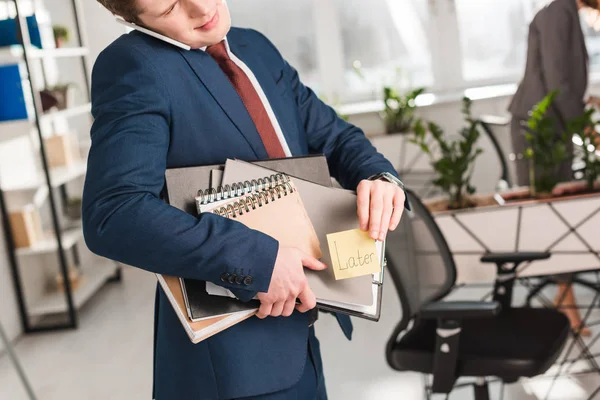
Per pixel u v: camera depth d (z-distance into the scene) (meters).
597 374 2.92
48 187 4.14
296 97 1.38
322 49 5.80
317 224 1.17
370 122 5.57
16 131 4.09
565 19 3.67
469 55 5.81
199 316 1.08
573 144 3.55
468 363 2.17
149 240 1.01
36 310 4.26
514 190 3.18
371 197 1.15
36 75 4.54
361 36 5.80
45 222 4.64
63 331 4.24
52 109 4.33
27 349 4.01
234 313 1.10
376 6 5.74
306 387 1.27
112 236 1.02
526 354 2.16
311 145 1.40
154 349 1.33
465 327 2.39
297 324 1.22
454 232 2.89
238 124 1.19
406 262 2.20
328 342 3.56
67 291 4.22
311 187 1.18
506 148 4.07
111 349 3.85
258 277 1.04
